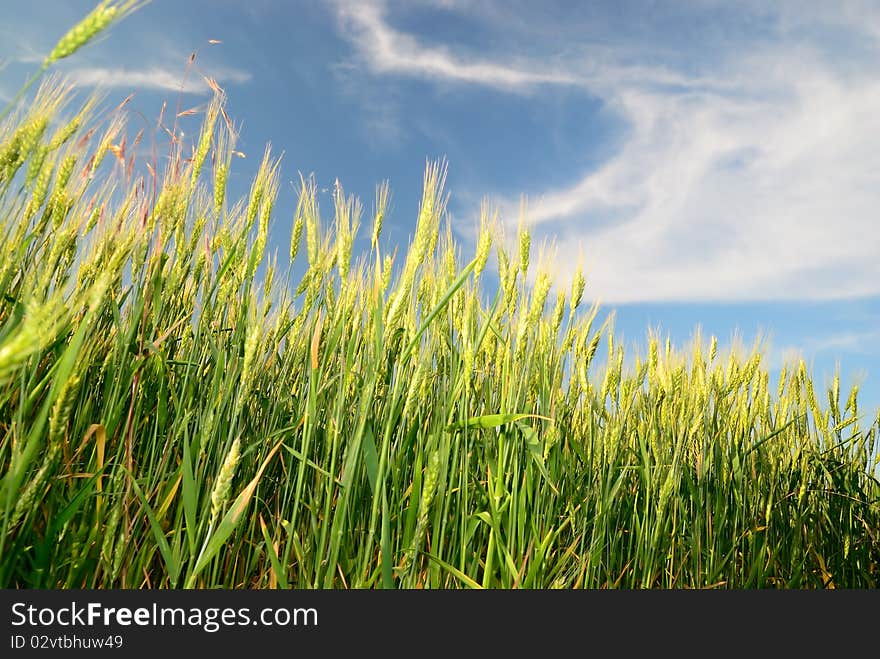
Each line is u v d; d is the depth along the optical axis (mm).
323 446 780
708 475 1108
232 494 682
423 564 752
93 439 661
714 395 1188
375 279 715
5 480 440
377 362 649
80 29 435
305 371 818
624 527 1004
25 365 481
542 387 853
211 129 773
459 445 797
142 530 653
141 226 721
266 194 776
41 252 658
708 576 986
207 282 784
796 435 1384
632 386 1075
